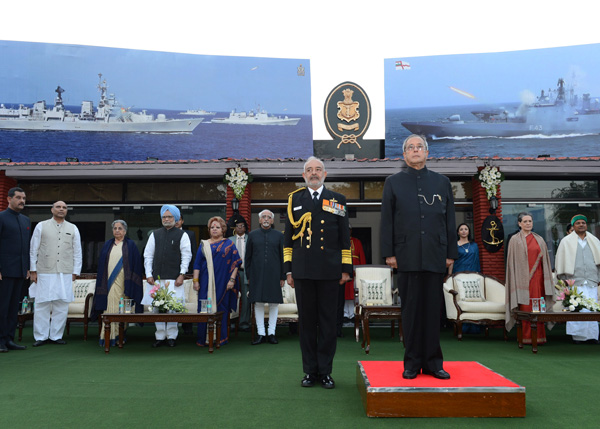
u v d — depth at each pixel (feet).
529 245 22.98
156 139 47.57
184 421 9.94
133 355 18.98
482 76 49.21
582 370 15.80
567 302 21.49
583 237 24.53
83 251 35.14
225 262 22.43
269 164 33.19
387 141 49.47
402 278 11.68
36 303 22.35
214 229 22.61
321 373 13.07
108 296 22.24
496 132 48.19
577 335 23.08
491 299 26.58
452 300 25.23
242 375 14.66
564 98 47.47
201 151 48.37
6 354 19.33
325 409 10.78
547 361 17.63
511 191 35.37
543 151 47.29
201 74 49.55
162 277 22.07
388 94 50.11
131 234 35.24
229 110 49.47
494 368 16.14
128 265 22.67
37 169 32.73
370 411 10.18
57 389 12.78
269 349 20.65
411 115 49.62
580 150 46.70
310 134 50.47
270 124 50.01
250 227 34.30
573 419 10.07
